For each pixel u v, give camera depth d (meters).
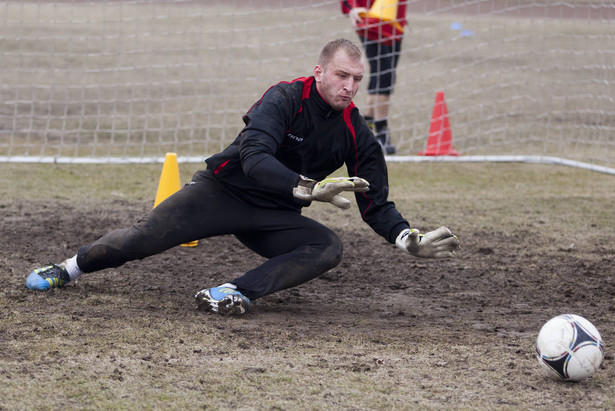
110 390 6.67
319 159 8.80
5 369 7.01
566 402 6.68
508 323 9.02
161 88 26.69
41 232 12.68
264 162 7.93
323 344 8.03
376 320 9.01
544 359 7.09
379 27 19.89
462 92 27.33
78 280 10.05
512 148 21.27
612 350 8.04
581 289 10.55
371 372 7.27
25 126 21.88
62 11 40.44
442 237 8.38
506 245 12.79
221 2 46.06
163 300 9.41
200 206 8.88
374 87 20.44
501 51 34.31
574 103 26.28
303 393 6.74
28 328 8.12
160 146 20.30
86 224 13.34
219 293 8.91
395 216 8.97
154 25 38.16
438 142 20.33
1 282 9.78
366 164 8.95
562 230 13.85
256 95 25.92
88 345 7.71
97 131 20.83
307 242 8.94
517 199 16.30
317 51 32.78
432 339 8.32
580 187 17.59
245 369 7.23
